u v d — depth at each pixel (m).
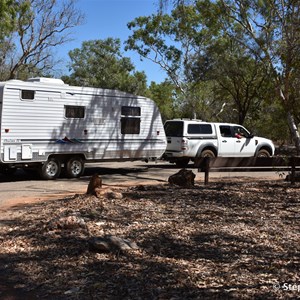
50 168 14.39
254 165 11.91
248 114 30.64
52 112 14.08
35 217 7.95
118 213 7.89
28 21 26.66
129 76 48.56
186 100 38.88
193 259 5.37
